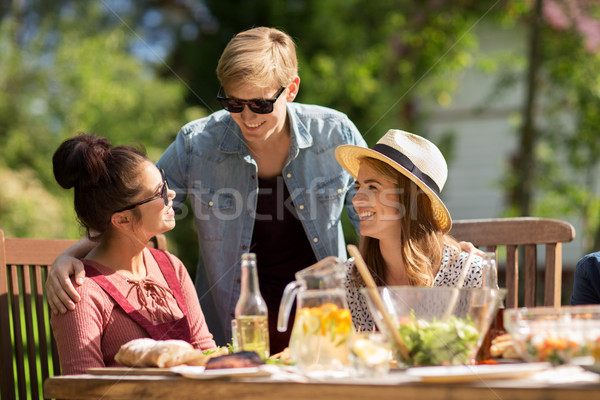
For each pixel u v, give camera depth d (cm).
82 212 301
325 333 208
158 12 1644
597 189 1448
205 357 223
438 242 329
